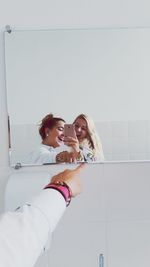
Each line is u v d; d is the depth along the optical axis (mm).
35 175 852
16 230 399
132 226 911
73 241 913
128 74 870
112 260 924
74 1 847
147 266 929
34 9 849
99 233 911
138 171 893
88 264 921
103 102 876
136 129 881
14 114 875
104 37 859
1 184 890
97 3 849
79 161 885
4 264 353
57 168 887
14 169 886
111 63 866
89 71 869
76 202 899
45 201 475
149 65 866
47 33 855
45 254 914
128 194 899
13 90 870
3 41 859
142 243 919
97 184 894
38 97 873
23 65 863
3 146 887
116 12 851
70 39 859
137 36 858
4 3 846
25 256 383
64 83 871
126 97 875
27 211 440
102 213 904
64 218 905
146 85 872
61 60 864
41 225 427
